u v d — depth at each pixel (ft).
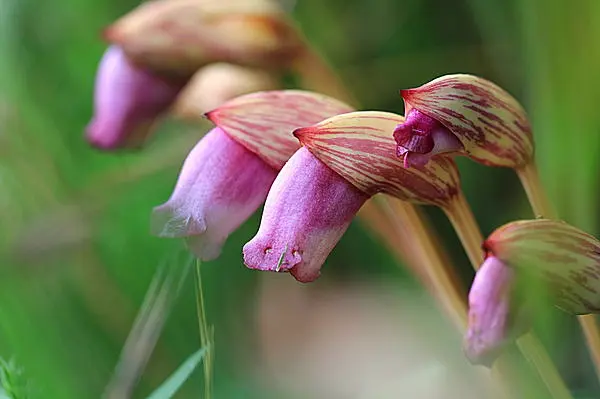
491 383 1.36
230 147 1.21
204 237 1.20
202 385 1.48
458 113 1.14
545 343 1.37
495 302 1.12
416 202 1.18
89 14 1.72
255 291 1.56
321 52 1.61
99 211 1.57
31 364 1.42
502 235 1.12
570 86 1.41
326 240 1.15
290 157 1.19
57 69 1.68
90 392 1.45
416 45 1.63
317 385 1.51
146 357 1.36
